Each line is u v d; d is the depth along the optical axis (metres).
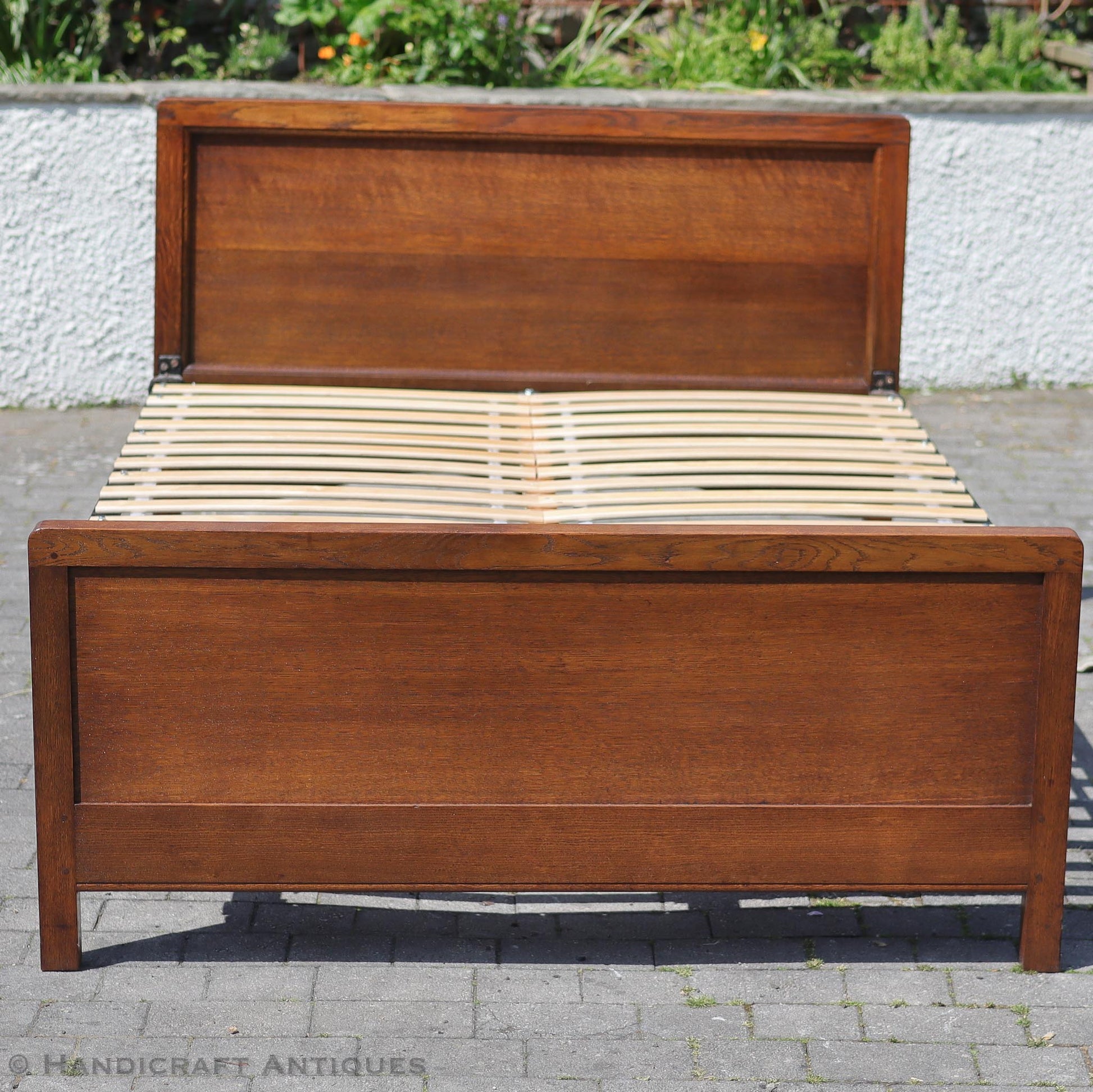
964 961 3.30
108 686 2.98
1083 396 7.54
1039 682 3.02
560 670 2.99
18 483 6.18
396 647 2.97
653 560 2.91
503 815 3.05
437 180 4.30
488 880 3.09
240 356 4.37
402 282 4.35
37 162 6.89
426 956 3.29
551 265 4.36
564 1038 3.02
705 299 4.39
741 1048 2.99
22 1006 3.07
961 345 7.54
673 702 3.01
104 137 6.89
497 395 4.33
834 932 3.41
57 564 2.89
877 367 4.43
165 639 2.95
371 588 2.94
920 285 7.43
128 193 6.98
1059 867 3.14
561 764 3.04
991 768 3.07
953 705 3.03
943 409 7.32
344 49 8.04
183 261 4.30
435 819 3.05
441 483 3.62
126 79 7.80
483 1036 3.02
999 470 6.50
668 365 4.43
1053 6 8.77
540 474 3.73
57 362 7.18
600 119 4.27
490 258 4.35
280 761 3.02
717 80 7.80
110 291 7.10
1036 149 7.24
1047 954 3.23
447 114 4.24
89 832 3.06
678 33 8.18
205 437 3.83
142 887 3.09
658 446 3.91
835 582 2.95
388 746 3.02
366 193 4.30
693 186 4.34
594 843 3.07
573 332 4.39
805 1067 2.94
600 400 4.30
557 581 2.94
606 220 4.34
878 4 8.41
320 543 2.89
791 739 3.04
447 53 7.62
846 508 3.53
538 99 7.02
